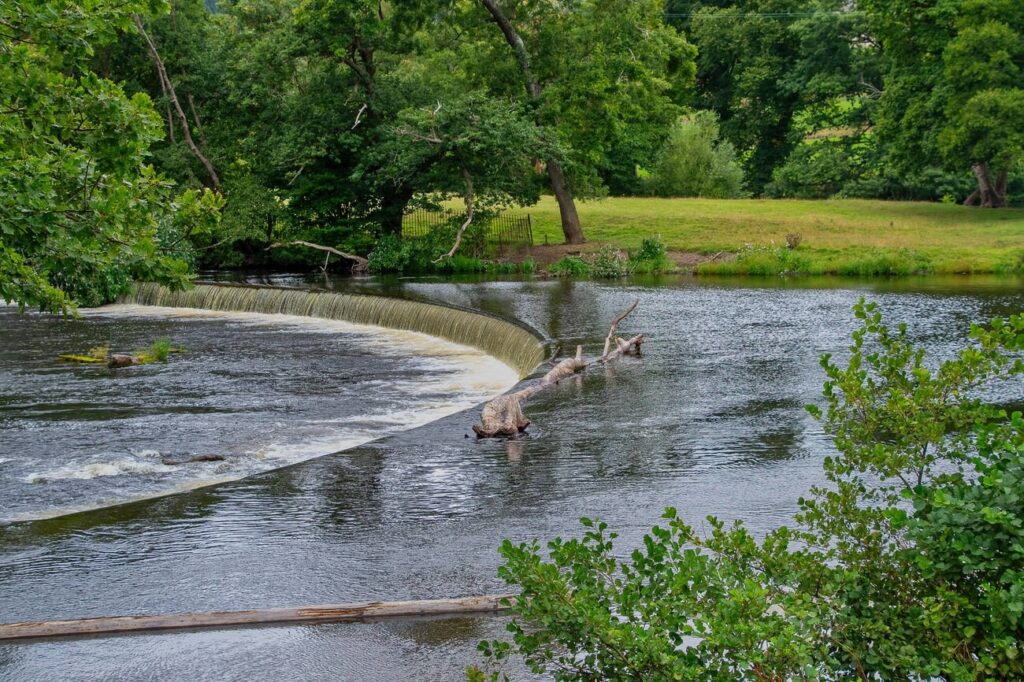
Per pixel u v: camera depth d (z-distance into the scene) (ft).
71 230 37.76
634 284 114.01
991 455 17.44
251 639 25.50
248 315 108.06
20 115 39.37
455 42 154.10
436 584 28.37
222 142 154.40
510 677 22.68
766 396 52.01
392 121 141.08
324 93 140.56
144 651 25.03
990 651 15.53
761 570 18.49
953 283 107.55
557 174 147.84
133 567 30.94
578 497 35.73
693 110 249.75
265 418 55.52
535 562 16.99
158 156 148.87
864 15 207.31
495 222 161.79
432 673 23.21
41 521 36.68
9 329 96.37
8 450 49.21
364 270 138.51
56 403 60.90
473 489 37.37
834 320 80.28
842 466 20.31
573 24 140.46
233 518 35.53
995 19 148.97
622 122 146.92
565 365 59.26
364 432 51.65
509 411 46.01
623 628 15.74
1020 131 143.84
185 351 81.61
